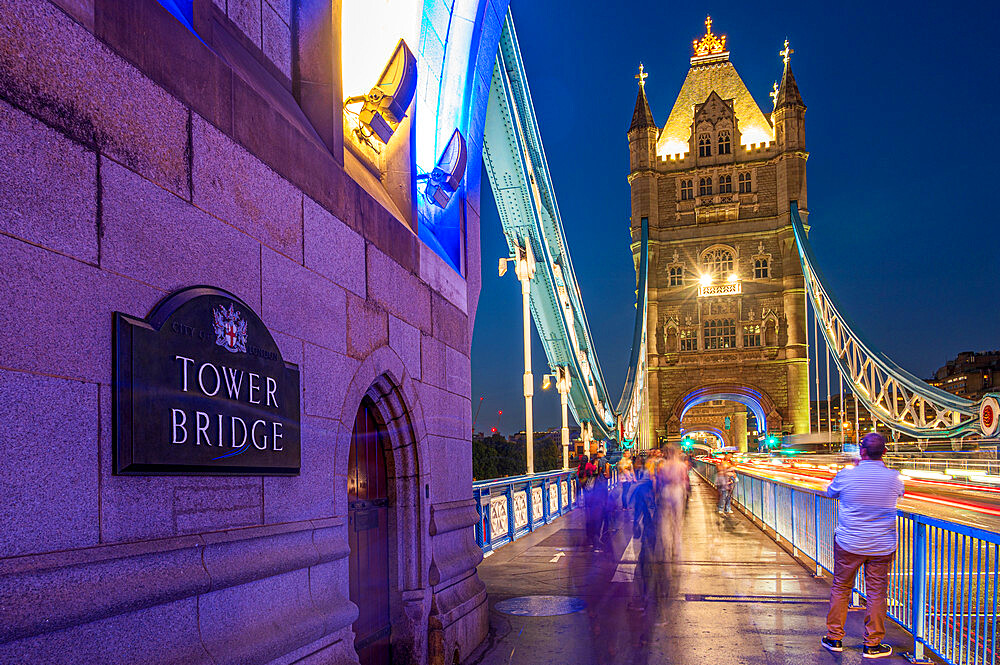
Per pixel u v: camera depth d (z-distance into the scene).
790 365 82.06
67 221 2.55
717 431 130.12
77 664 2.46
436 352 6.81
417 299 6.33
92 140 2.70
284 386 3.85
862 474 6.17
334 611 4.22
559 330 44.03
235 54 4.19
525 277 24.41
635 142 91.75
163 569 2.91
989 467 40.44
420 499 5.93
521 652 6.52
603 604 8.42
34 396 2.37
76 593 2.46
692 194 89.75
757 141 89.94
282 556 3.78
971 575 5.11
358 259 5.09
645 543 8.76
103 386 2.67
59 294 2.50
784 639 6.79
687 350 85.88
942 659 5.69
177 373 3.01
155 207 3.02
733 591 9.08
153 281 2.98
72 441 2.51
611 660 6.19
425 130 7.66
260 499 3.67
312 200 4.45
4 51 2.33
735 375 83.62
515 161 35.44
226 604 3.31
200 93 3.39
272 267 3.93
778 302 84.62
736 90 93.69
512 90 35.09
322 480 4.36
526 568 11.05
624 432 60.94
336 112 5.11
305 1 5.16
